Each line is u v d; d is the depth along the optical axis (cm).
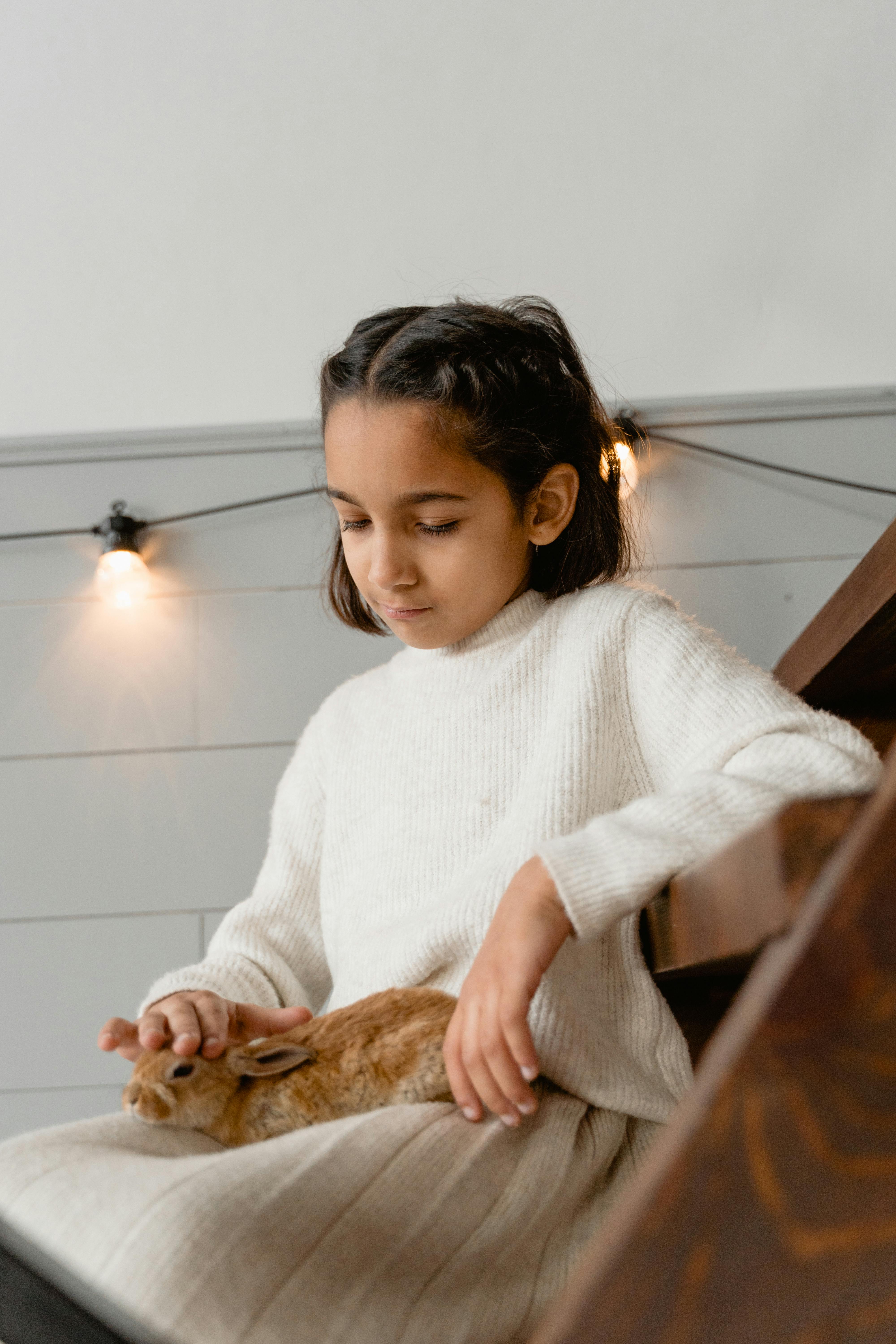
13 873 173
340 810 96
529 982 57
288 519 188
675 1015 81
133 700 181
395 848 88
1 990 168
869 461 185
